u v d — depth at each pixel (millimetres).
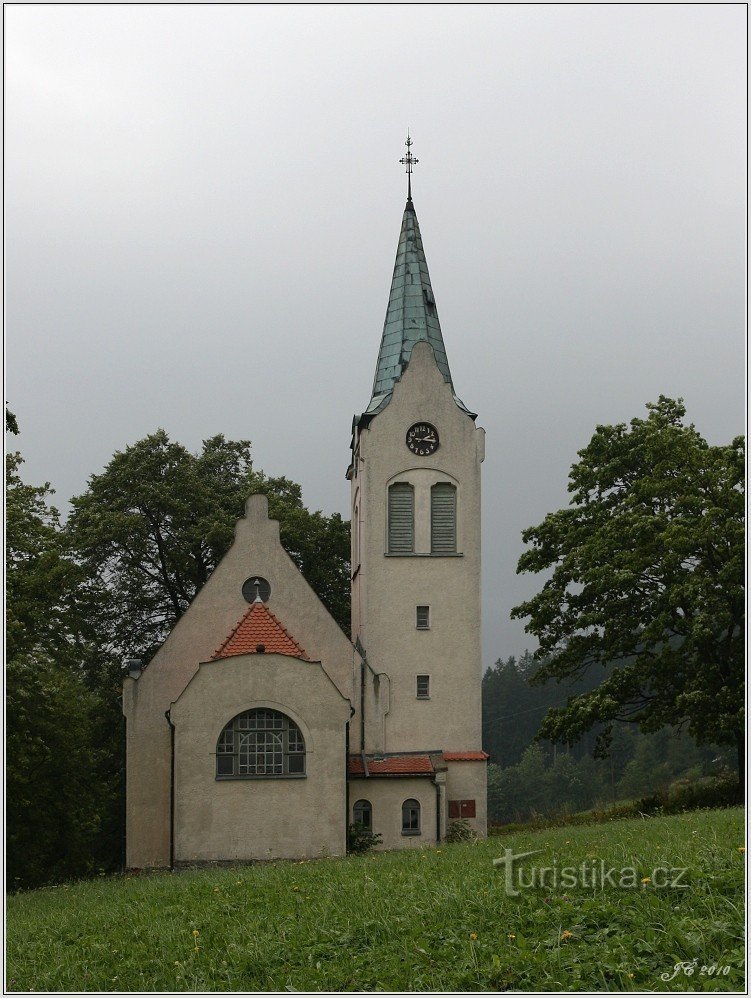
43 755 41156
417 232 49781
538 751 127875
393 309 49000
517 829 46375
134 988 16672
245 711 38031
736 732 40500
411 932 17094
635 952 14930
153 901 23953
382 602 45000
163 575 56219
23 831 44906
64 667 40969
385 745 43969
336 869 25719
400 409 45938
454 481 45719
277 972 16594
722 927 14977
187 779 37688
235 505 57531
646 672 42406
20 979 17938
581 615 44688
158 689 42469
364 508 45469
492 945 16000
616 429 47719
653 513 44125
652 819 31047
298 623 43750
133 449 56062
